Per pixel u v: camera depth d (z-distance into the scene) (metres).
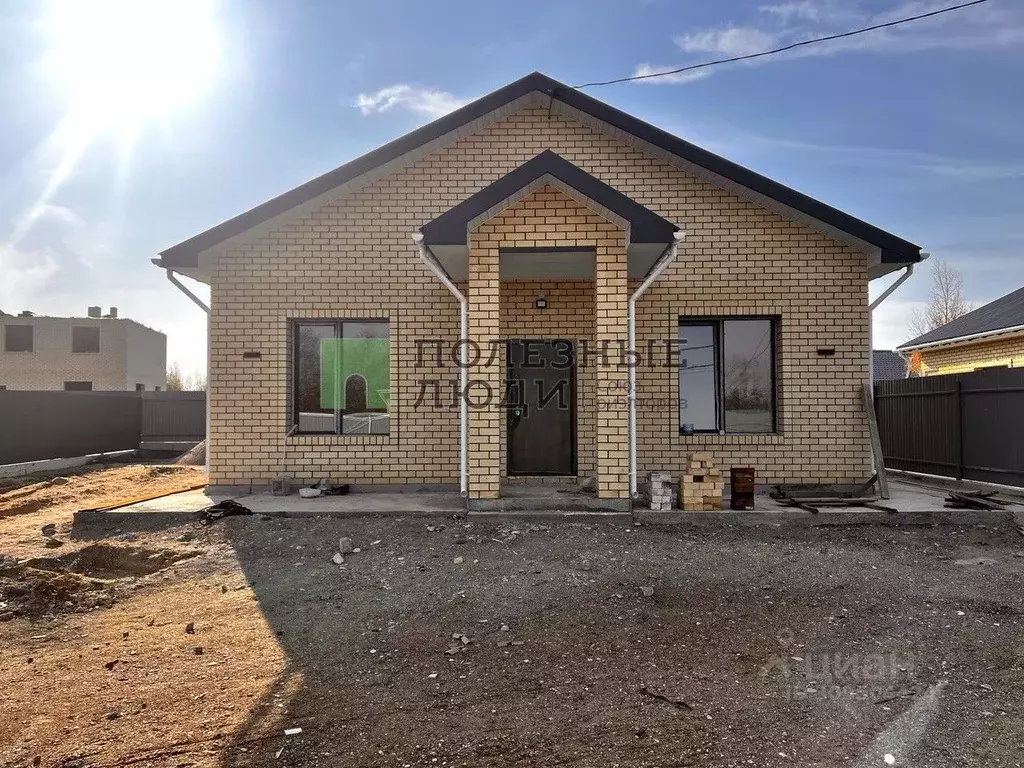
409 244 8.83
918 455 10.45
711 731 3.14
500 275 8.62
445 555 5.94
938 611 4.74
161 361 45.97
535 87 8.73
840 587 5.20
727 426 8.80
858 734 3.11
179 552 6.27
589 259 7.67
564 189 7.12
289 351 8.84
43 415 15.12
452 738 3.11
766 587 5.18
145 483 12.80
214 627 4.65
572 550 6.01
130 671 3.94
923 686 3.62
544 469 8.96
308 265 8.81
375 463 8.73
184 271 8.77
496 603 4.90
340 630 4.54
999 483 8.73
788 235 8.66
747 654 4.04
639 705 3.40
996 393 8.84
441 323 8.80
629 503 7.05
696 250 8.70
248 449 8.73
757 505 7.53
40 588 5.18
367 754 2.98
